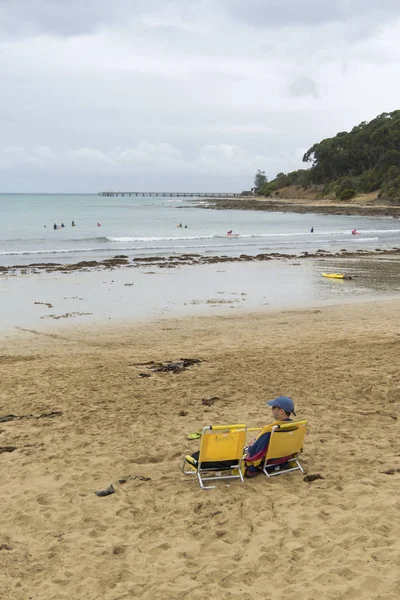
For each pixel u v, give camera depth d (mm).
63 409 8570
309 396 8953
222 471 6172
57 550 4750
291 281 24391
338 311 17734
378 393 8984
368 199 113625
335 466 6277
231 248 40000
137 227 60406
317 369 10625
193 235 50594
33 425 7879
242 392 9273
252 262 30984
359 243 44375
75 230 54875
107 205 137750
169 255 34531
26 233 50562
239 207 115500
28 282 23359
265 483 5914
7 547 4789
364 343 12961
